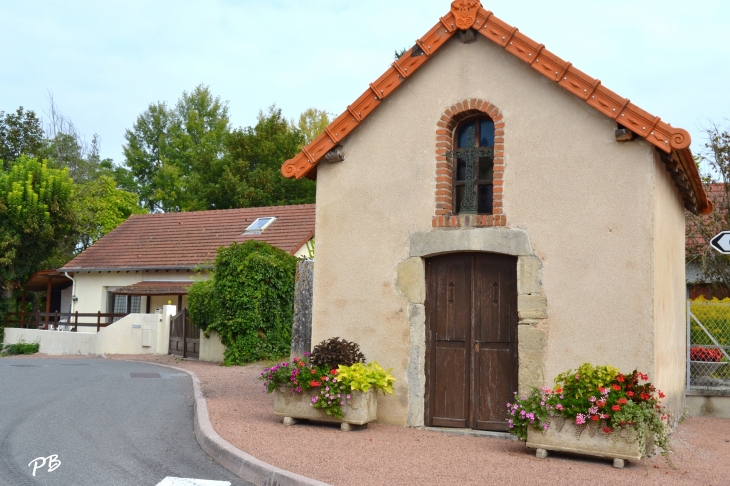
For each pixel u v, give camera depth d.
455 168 9.22
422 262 8.99
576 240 8.14
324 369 8.58
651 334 7.69
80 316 24.95
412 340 8.91
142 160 47.66
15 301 26.53
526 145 8.51
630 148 7.98
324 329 9.41
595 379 7.14
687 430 9.18
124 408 10.14
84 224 30.89
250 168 37.19
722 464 7.14
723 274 14.66
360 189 9.40
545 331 8.19
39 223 24.88
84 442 7.82
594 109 8.19
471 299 8.84
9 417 9.27
